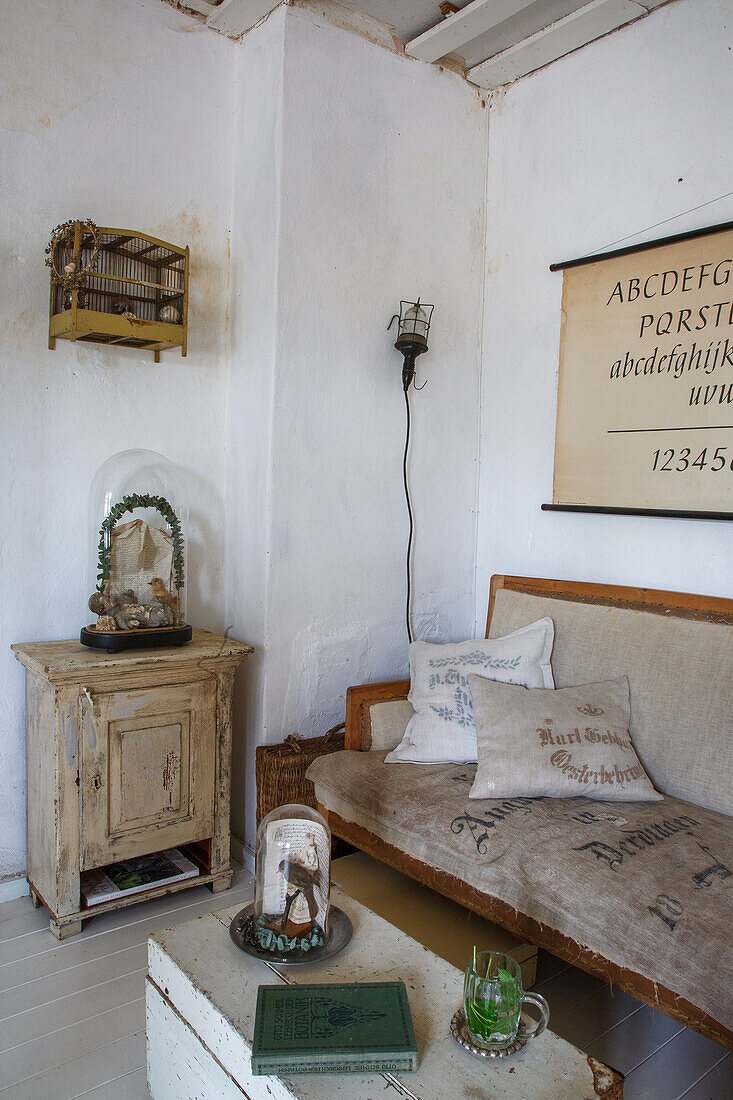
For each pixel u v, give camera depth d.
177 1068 1.31
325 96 2.42
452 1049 1.12
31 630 2.25
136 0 2.33
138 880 2.15
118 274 2.35
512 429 2.84
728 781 1.88
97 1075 1.53
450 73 2.78
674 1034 1.71
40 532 2.25
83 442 2.32
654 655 2.13
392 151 2.62
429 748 2.19
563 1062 1.10
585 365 2.54
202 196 2.53
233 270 2.59
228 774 2.26
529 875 1.61
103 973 1.86
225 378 2.63
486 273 2.94
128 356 2.40
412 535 2.78
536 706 2.04
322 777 2.19
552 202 2.67
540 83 2.71
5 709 2.20
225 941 1.37
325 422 2.50
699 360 2.21
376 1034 1.10
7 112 2.12
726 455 2.15
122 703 2.02
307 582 2.49
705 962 1.32
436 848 1.78
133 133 2.36
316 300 2.44
